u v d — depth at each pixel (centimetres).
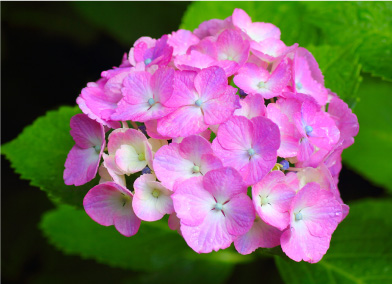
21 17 82
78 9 78
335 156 57
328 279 63
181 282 69
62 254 80
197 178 53
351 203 66
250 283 71
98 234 71
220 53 58
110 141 55
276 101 55
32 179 62
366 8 67
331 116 58
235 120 53
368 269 63
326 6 67
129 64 60
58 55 87
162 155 53
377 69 65
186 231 52
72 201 61
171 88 54
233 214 53
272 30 60
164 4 79
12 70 86
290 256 53
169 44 59
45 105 86
